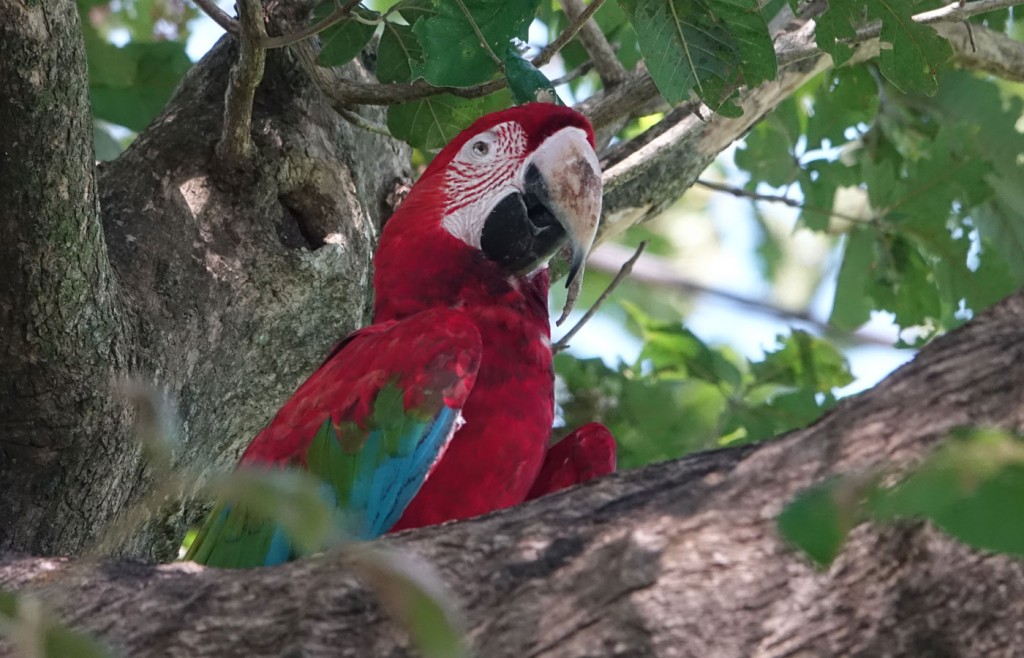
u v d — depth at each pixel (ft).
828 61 27.89
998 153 29.99
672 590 11.89
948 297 30.45
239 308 21.89
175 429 20.29
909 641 11.04
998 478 8.09
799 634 11.39
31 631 8.68
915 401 11.89
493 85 21.53
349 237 23.32
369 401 18.24
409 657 12.31
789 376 30.40
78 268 17.16
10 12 15.39
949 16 21.71
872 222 29.94
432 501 18.85
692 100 24.08
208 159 22.65
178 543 22.31
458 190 21.50
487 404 19.08
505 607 12.44
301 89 23.95
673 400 29.91
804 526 8.48
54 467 18.80
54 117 16.17
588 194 21.31
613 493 13.37
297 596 13.02
